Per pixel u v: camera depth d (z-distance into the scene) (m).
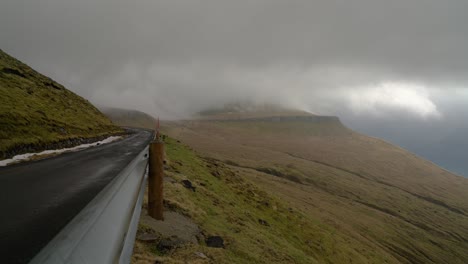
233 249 12.15
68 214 6.78
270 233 21.80
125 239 4.12
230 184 38.31
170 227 10.80
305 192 164.25
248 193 39.31
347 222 117.81
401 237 129.75
